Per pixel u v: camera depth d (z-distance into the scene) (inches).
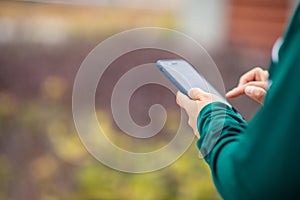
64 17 212.8
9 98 167.3
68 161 139.2
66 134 149.9
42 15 208.1
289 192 32.6
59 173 139.9
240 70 182.4
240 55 194.7
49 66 177.5
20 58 179.6
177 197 117.1
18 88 171.2
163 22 233.9
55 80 172.1
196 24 233.1
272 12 218.1
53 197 136.3
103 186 121.0
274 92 33.1
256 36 222.7
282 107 32.4
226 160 37.3
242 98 143.7
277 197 33.1
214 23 230.8
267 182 33.0
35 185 141.5
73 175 137.3
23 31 192.7
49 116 158.4
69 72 175.2
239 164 34.9
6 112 159.6
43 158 145.4
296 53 32.4
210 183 116.6
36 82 171.9
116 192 119.6
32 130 153.7
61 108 162.4
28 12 206.5
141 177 119.8
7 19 199.9
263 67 187.2
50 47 185.6
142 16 236.8
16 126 156.6
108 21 221.3
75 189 134.1
